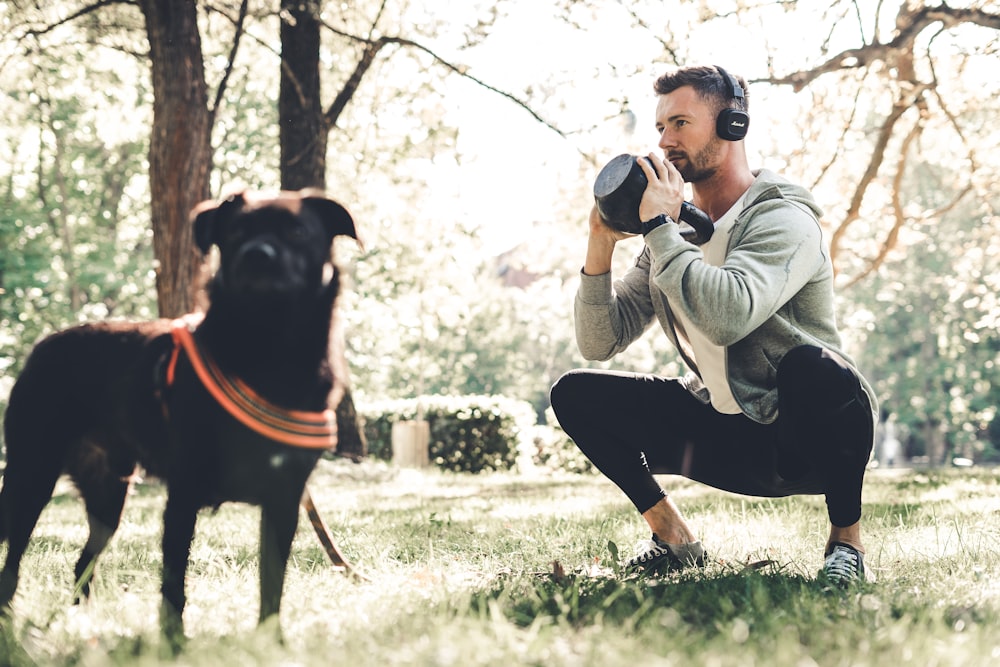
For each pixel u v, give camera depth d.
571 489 10.39
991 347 41.72
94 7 11.29
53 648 2.46
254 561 4.15
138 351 2.90
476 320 46.47
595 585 3.06
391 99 14.12
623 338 3.75
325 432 2.65
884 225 14.85
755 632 2.31
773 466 3.46
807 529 4.71
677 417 3.58
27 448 3.07
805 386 3.07
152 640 2.39
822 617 2.43
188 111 10.02
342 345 2.78
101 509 3.35
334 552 3.77
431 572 3.56
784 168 12.24
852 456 3.12
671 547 3.63
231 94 19.78
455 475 16.28
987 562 3.50
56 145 22.30
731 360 3.27
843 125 12.80
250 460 2.54
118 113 14.69
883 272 36.81
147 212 25.91
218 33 12.96
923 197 35.59
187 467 2.54
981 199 14.30
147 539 5.12
